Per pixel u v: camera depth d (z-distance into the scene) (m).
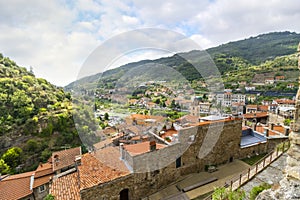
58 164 14.20
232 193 5.24
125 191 7.64
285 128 13.39
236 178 7.34
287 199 2.62
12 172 21.72
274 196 2.92
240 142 11.65
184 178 9.50
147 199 7.98
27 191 12.50
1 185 12.66
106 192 6.95
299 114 2.80
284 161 7.97
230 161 11.34
